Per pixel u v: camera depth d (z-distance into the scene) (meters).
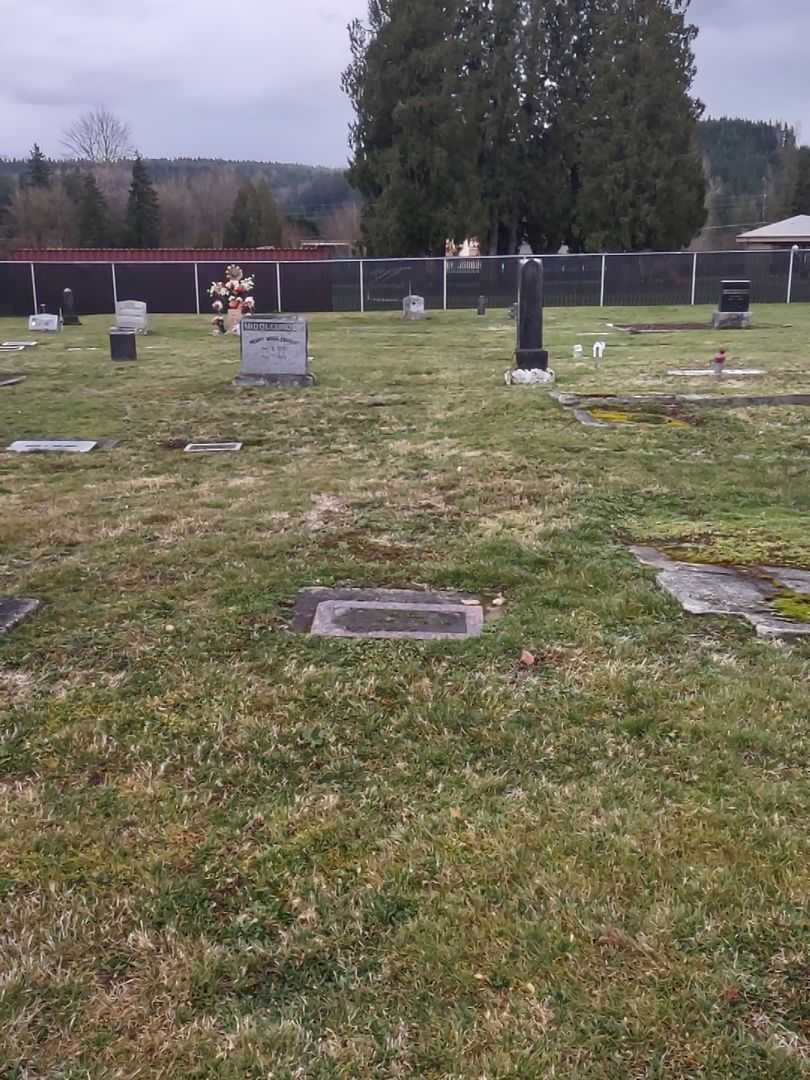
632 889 2.41
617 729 3.26
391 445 8.80
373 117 42.09
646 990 2.08
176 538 5.69
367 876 2.48
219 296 31.25
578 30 42.75
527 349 13.02
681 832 2.64
